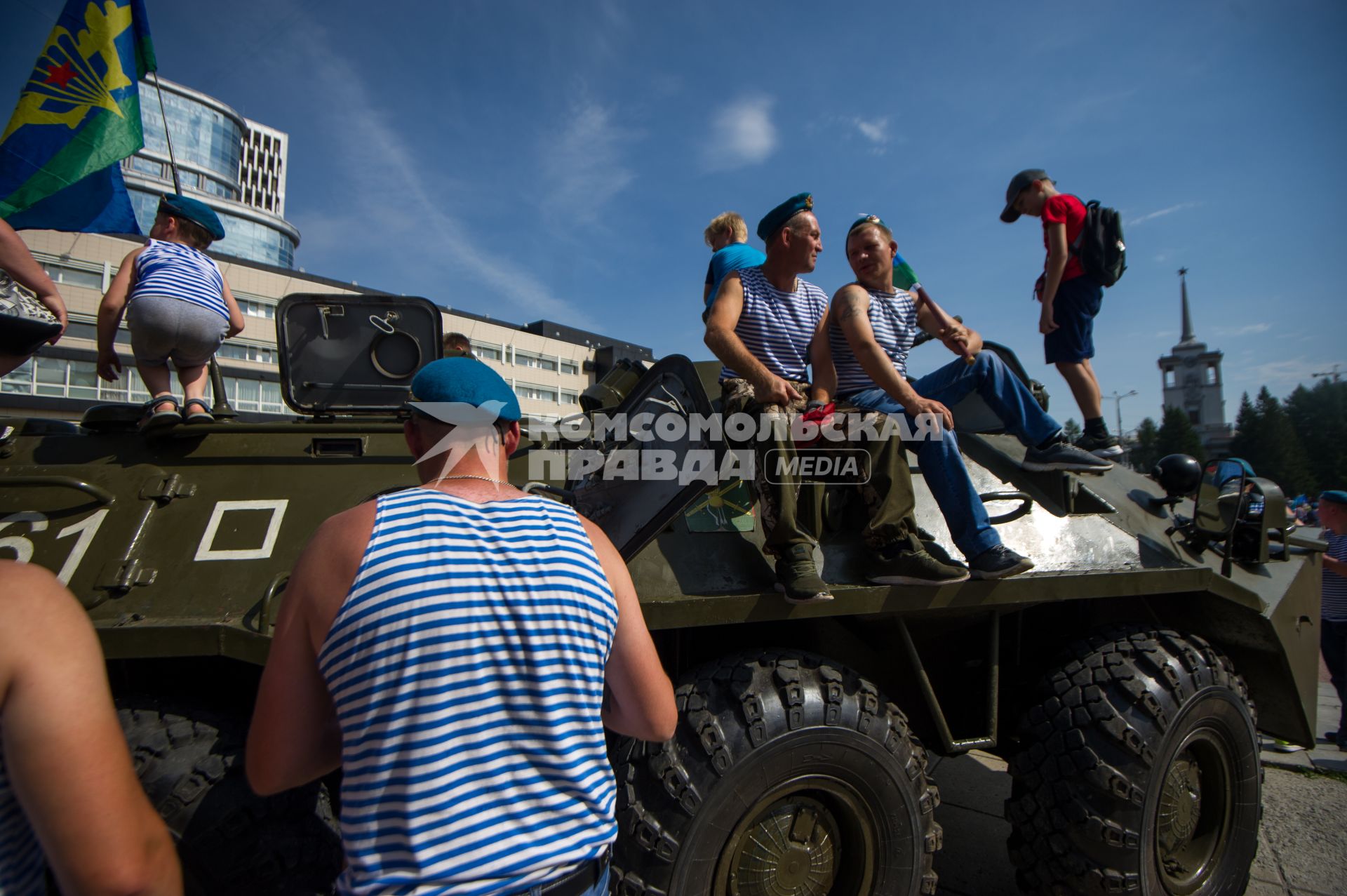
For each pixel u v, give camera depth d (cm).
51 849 92
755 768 200
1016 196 411
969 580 243
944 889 318
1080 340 397
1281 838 362
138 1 355
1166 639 275
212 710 187
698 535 231
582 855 115
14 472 219
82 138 352
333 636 112
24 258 222
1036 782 257
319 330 295
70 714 92
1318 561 349
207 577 200
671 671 244
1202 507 312
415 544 117
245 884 165
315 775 123
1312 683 328
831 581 233
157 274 270
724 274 395
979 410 328
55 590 99
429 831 105
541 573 121
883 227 282
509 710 114
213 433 233
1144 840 247
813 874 222
